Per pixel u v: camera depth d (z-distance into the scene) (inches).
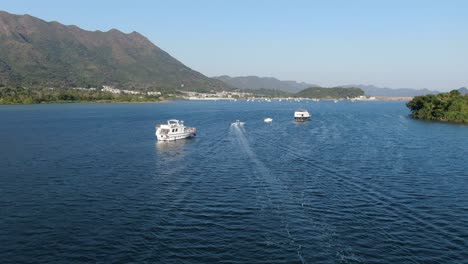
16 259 1475.1
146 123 6840.6
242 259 1461.6
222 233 1684.3
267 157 3425.2
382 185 2444.6
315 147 4023.1
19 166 3034.0
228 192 2292.1
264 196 2203.5
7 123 6668.3
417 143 4315.9
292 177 2652.6
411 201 2122.3
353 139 4680.1
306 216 1876.2
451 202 2113.7
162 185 2465.6
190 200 2140.7
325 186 2412.6
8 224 1801.2
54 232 1707.7
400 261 1448.1
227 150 3855.8
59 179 2623.0
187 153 3688.5
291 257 1471.5
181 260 1456.7
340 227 1743.4
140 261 1450.5
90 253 1514.5
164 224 1788.9
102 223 1806.1
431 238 1642.5
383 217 1870.1
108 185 2468.0
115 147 4045.3
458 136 4968.0
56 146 4072.3
